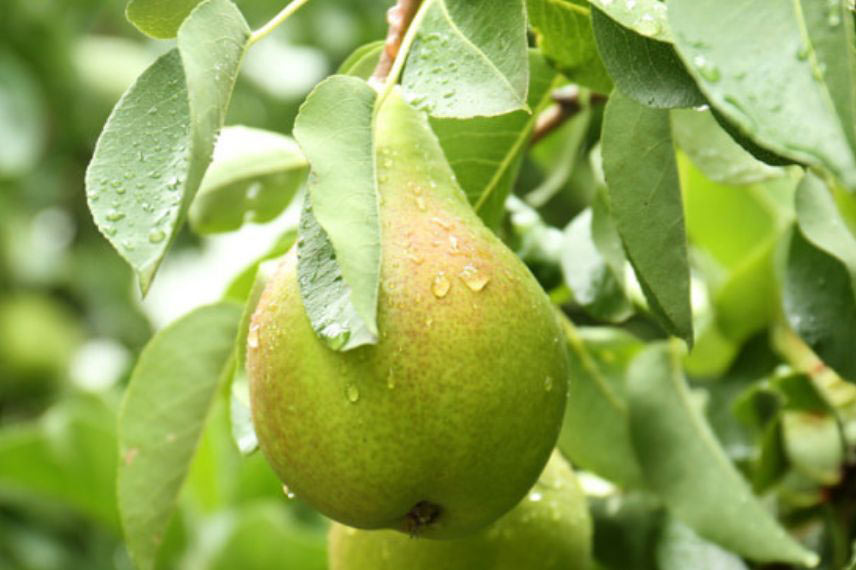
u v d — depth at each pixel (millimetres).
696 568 790
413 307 622
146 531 774
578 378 805
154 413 775
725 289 865
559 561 724
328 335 615
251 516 1046
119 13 1867
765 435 804
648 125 654
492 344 624
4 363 1713
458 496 635
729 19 565
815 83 557
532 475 641
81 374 1779
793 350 864
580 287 772
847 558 807
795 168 761
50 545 1356
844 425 834
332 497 635
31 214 1819
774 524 758
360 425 621
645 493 809
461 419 621
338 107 626
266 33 627
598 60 695
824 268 751
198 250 1653
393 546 710
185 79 612
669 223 651
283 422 630
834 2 562
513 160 731
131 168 605
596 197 744
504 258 641
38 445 1179
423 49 637
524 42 627
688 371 875
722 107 558
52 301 1800
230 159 826
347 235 610
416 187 649
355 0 1506
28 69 1716
